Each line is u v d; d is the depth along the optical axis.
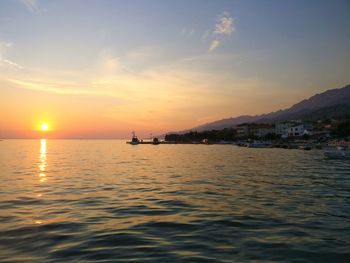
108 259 12.20
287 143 182.88
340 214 19.80
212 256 12.52
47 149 153.00
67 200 24.55
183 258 12.31
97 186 32.22
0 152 117.12
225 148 167.50
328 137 198.00
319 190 29.72
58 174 43.69
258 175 42.56
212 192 28.55
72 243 14.11
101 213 20.19
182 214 19.91
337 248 13.45
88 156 94.19
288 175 42.62
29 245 13.81
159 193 28.00
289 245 13.83
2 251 13.05
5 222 17.70
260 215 19.52
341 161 70.81
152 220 18.38
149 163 65.88
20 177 39.91
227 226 16.97
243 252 12.96
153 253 12.88
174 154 107.38
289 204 23.06
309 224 17.36
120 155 101.00
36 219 18.44
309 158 81.69
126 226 17.03
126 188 30.95
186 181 36.41
